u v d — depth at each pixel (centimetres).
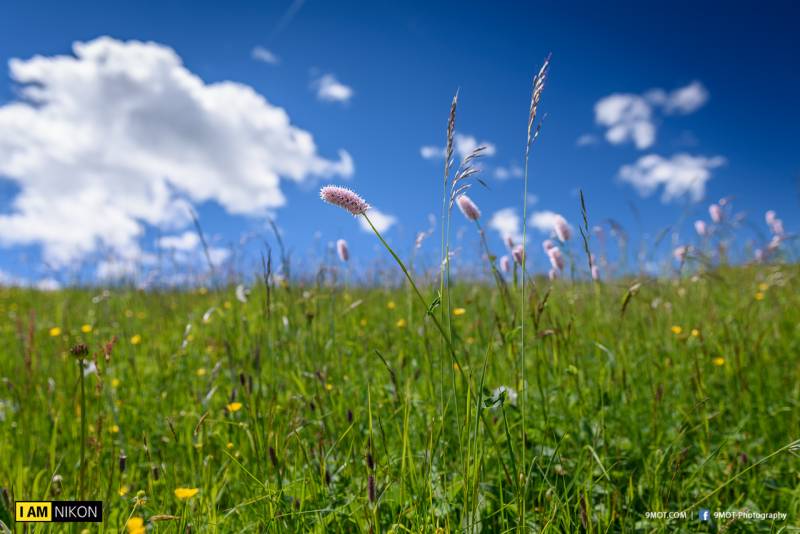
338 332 126
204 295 203
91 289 234
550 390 90
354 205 48
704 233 163
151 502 64
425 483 57
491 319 106
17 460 75
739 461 74
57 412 93
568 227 85
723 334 119
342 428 81
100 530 57
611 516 62
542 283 131
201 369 117
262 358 110
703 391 87
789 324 139
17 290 266
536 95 54
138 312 189
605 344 114
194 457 81
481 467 64
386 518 62
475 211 75
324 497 63
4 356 132
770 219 193
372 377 103
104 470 77
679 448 76
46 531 60
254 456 78
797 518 64
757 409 93
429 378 84
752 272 181
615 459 74
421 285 128
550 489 63
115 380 108
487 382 87
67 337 131
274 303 122
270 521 57
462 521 54
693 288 159
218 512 67
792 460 76
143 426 94
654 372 103
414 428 81
